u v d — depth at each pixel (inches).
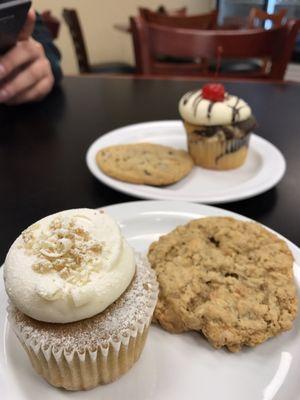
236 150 11.4
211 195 9.6
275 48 17.5
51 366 5.7
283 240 7.9
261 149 12.0
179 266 7.3
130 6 39.3
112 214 8.8
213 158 11.6
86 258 5.5
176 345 6.6
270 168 10.8
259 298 6.8
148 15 23.5
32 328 5.5
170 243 7.8
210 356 6.4
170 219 8.8
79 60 28.1
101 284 5.4
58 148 12.3
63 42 36.5
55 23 22.7
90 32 38.2
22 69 14.8
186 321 6.5
